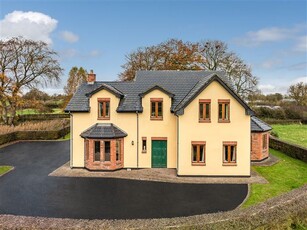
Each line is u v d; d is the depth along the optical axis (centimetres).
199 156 2231
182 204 1616
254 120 2764
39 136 4134
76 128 2469
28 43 4897
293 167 2458
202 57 5575
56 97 7950
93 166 2359
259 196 1733
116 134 2375
